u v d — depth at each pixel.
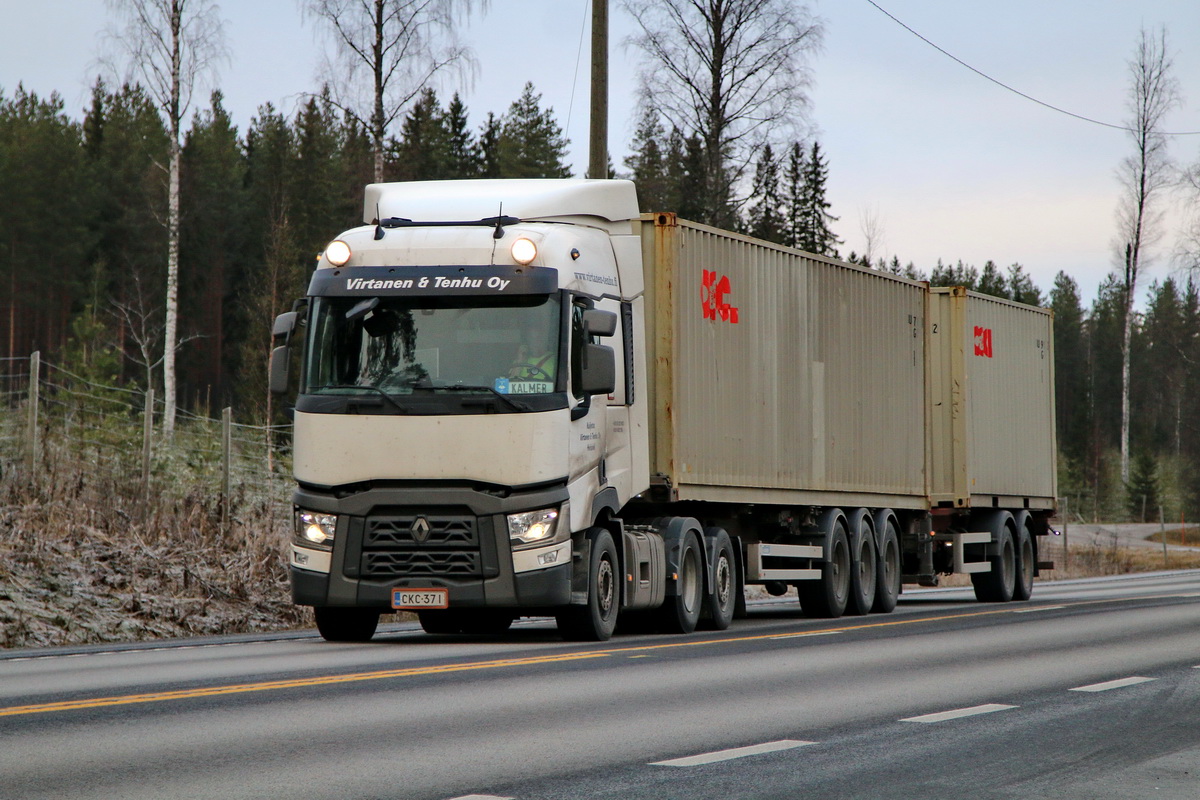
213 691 16.03
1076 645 24.31
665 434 27.80
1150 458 151.62
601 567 24.55
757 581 32.47
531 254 23.48
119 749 12.15
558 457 23.06
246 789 10.51
